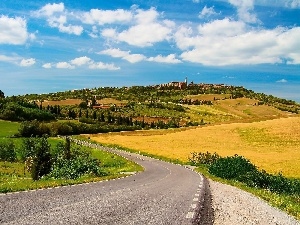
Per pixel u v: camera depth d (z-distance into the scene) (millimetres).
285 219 13047
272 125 119500
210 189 22375
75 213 8453
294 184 34344
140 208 10141
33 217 7672
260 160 74750
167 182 24750
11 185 16297
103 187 17266
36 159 37156
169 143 109375
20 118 163125
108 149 101062
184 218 8891
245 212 13234
